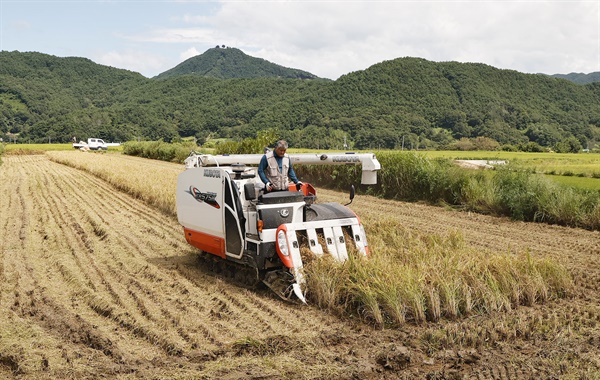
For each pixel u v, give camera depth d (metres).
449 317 6.75
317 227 7.66
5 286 8.20
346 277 7.09
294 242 7.41
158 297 7.55
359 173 20.39
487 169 17.69
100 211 16.06
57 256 10.20
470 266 7.71
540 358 5.51
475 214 15.27
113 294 7.75
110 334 6.23
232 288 7.98
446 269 7.38
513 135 95.12
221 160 9.23
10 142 122.50
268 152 8.34
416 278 7.03
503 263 7.73
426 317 6.73
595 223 12.96
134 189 19.94
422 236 10.41
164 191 17.56
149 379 5.06
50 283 8.42
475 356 5.58
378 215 15.03
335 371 5.23
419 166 17.97
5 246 11.15
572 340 6.01
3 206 17.36
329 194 20.06
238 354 5.62
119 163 36.19
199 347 5.81
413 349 5.77
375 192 19.58
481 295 7.09
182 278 8.59
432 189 17.25
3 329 6.26
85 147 71.44
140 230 12.92
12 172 32.50
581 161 36.88
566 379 5.04
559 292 7.65
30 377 5.07
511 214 14.70
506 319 6.64
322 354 5.64
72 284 8.34
